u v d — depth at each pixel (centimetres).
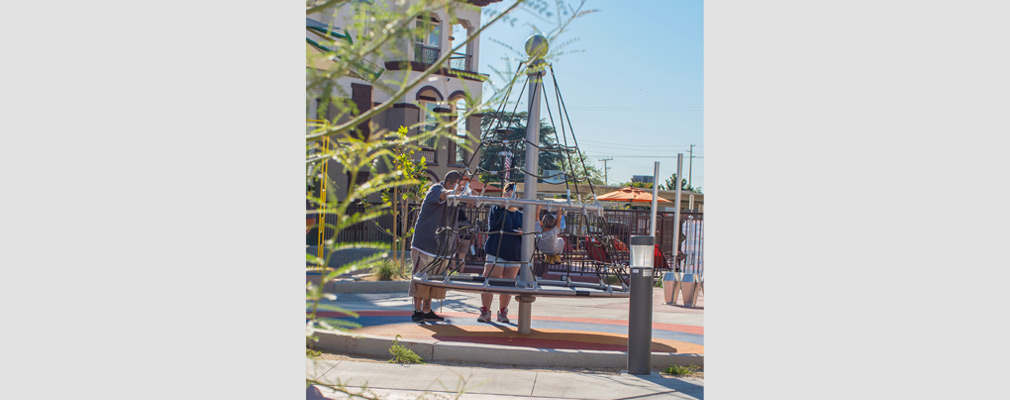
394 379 570
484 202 720
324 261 153
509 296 912
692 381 618
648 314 644
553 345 742
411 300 1163
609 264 790
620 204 2441
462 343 699
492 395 537
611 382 601
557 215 812
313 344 689
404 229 1446
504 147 788
